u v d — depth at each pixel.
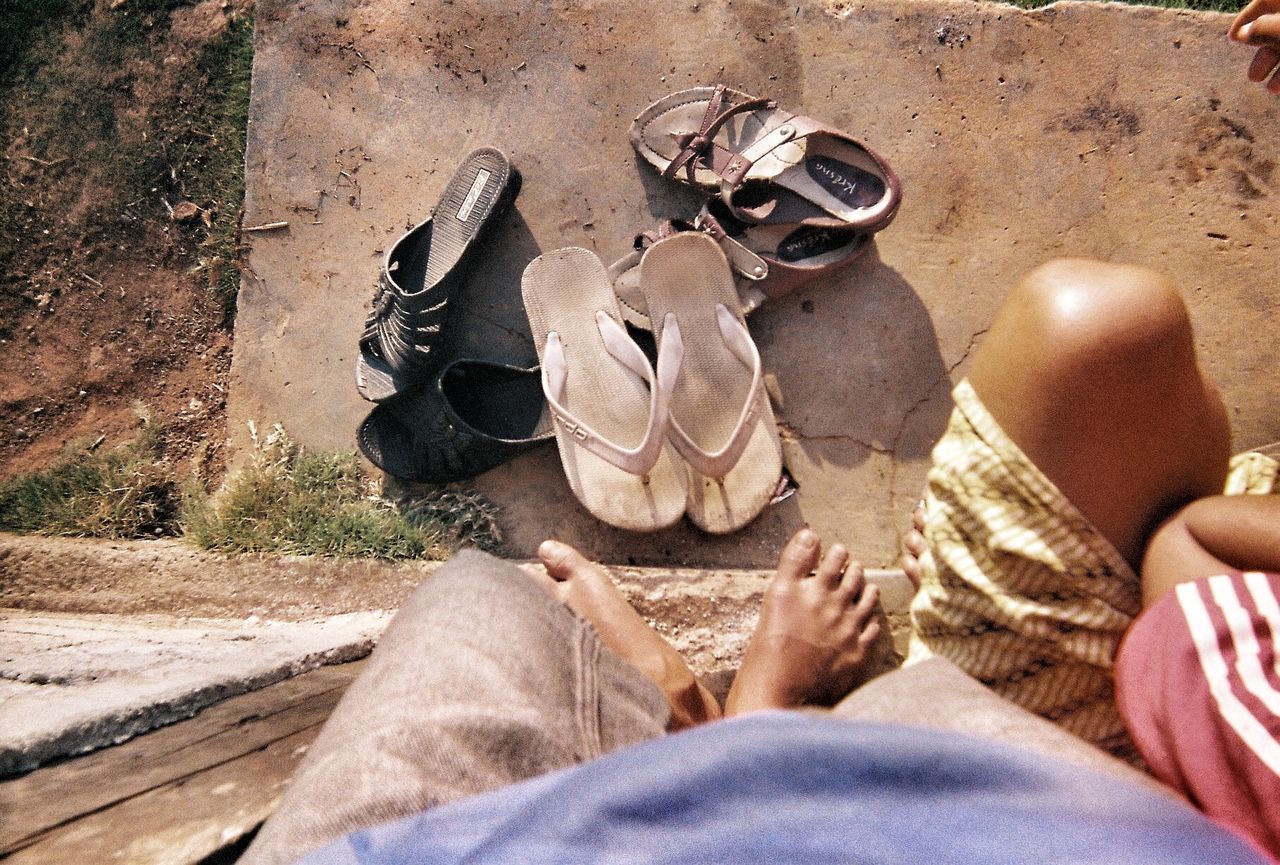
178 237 2.19
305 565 1.95
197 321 2.18
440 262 2.01
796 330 2.07
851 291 2.07
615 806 0.46
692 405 1.96
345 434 2.10
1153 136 2.07
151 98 2.22
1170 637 0.93
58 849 0.78
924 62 2.11
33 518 2.04
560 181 2.12
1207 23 2.08
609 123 2.12
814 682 1.71
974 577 1.26
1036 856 0.41
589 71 2.13
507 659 0.86
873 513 2.02
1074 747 0.70
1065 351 1.12
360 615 1.90
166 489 2.12
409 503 2.03
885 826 0.43
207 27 2.22
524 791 0.52
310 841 0.61
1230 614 0.90
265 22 2.17
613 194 2.11
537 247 2.11
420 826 0.52
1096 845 0.42
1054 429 1.16
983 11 2.10
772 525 2.02
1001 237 2.07
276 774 1.04
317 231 2.14
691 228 2.00
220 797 0.94
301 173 2.14
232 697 1.26
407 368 1.93
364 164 2.14
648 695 0.98
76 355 2.18
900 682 0.89
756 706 1.62
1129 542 1.17
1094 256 2.06
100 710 1.06
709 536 2.01
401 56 2.15
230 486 2.03
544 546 1.80
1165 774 0.90
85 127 2.22
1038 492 1.18
